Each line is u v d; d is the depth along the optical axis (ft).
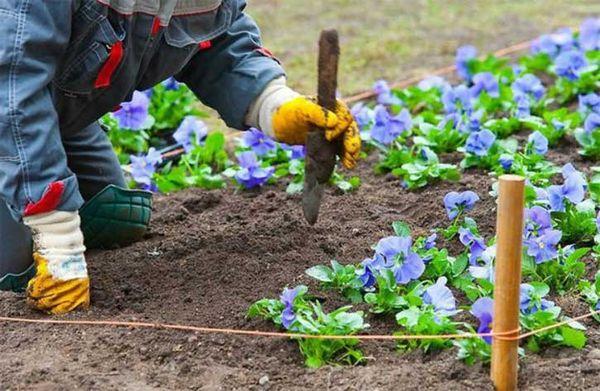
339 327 16.69
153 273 19.99
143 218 21.93
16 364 16.55
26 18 16.80
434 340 16.57
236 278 19.54
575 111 29.66
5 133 16.94
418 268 18.15
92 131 21.99
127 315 18.24
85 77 17.88
